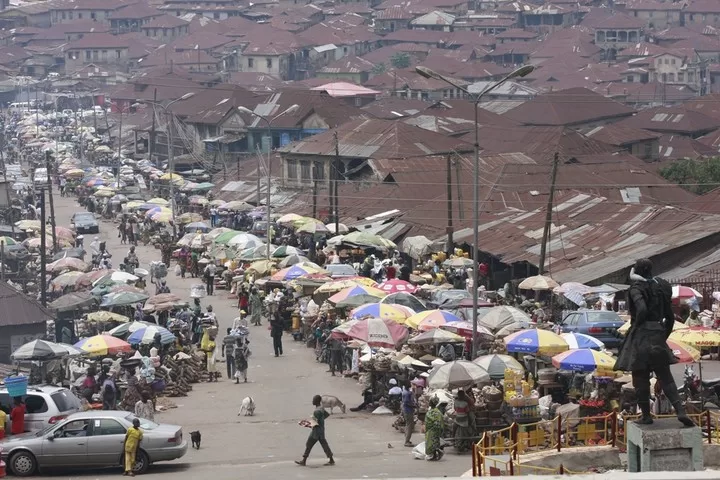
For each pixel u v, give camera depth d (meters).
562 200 123.56
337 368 86.12
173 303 103.19
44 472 57.06
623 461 48.69
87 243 167.50
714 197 126.81
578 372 65.12
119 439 56.19
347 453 60.09
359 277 101.69
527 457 48.00
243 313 100.38
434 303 94.00
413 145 174.12
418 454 57.94
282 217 144.38
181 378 81.25
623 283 97.62
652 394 59.03
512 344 68.12
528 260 107.75
